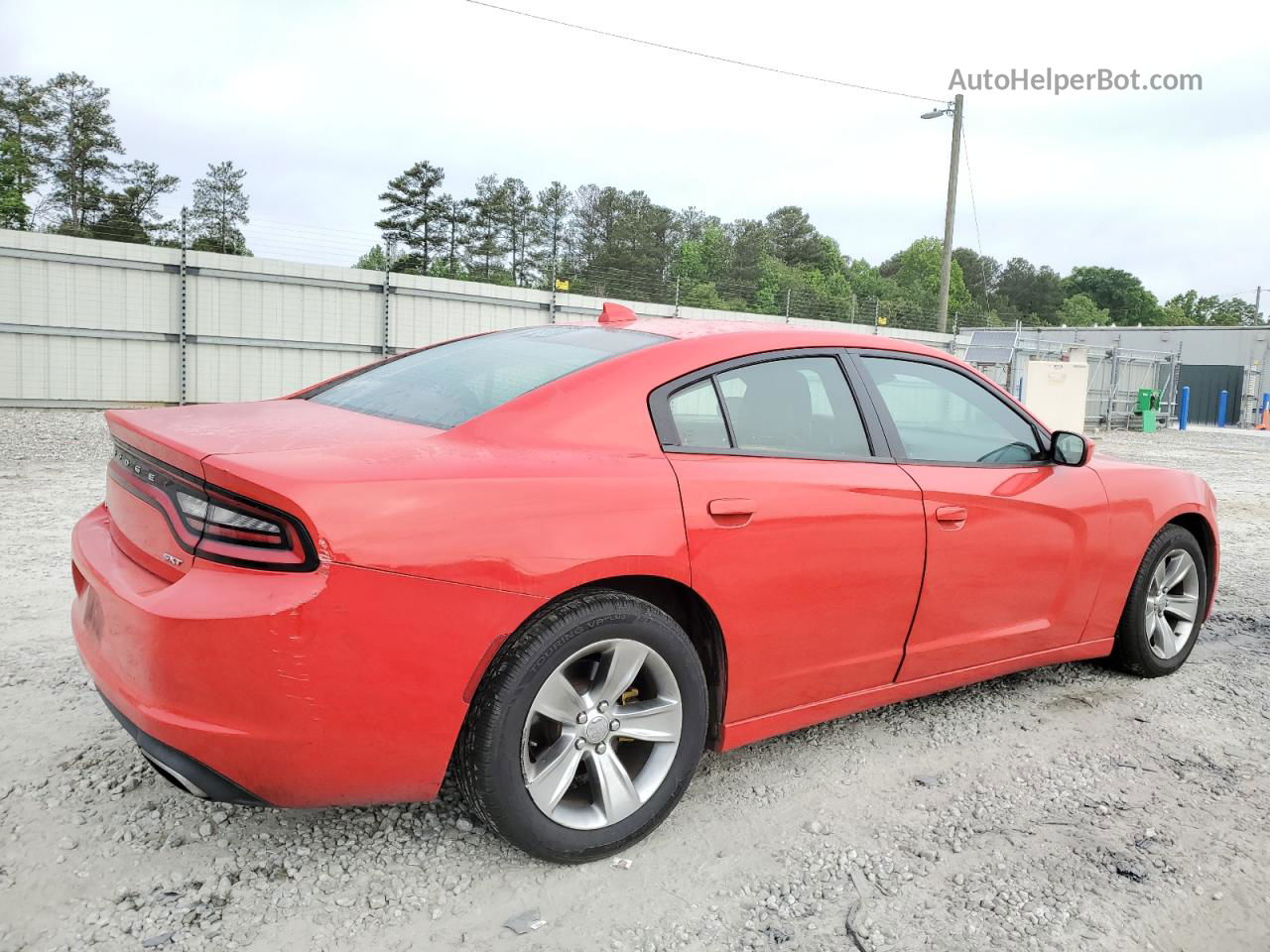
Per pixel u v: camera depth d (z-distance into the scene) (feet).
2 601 13.88
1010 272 491.72
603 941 6.73
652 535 7.58
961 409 10.71
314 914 6.82
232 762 6.29
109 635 6.88
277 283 54.08
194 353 52.37
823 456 9.11
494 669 7.06
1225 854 8.37
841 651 9.15
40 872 7.12
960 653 10.32
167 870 7.26
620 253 263.49
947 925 7.11
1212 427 105.40
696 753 8.16
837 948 6.77
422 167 231.09
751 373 8.98
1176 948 6.97
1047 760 10.25
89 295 49.14
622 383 8.21
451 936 6.68
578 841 7.54
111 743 9.35
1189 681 13.15
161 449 6.96
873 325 90.12
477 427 7.68
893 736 10.72
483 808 7.16
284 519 6.30
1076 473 11.55
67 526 19.49
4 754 9.00
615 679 7.62
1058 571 11.19
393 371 9.97
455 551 6.68
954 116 94.22
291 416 8.38
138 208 186.70
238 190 207.72
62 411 47.85
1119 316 480.23
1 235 46.42
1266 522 29.32
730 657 8.32
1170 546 12.76
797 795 9.13
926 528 9.59
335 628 6.29
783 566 8.45
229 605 6.20
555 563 7.07
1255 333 121.19
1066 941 6.97
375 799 6.87
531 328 10.65
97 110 186.50
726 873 7.71
